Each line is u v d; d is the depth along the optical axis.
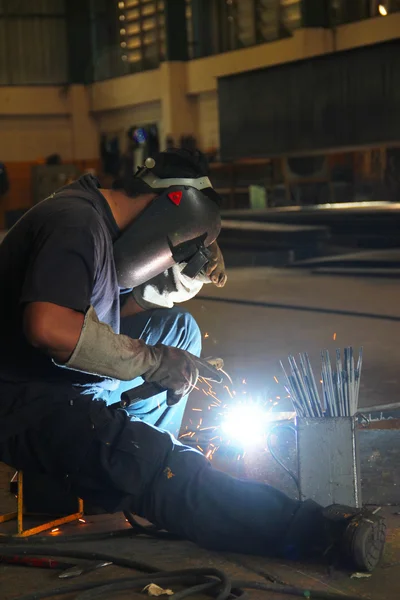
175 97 27.06
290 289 11.21
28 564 2.82
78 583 2.65
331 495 2.90
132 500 2.81
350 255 13.86
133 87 28.52
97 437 2.79
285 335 7.68
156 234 2.98
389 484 3.27
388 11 21.12
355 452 2.89
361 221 16.20
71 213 2.80
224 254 14.65
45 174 27.14
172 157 3.00
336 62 18.39
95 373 2.74
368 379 5.70
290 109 19.69
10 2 29.42
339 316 8.70
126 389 3.35
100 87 30.05
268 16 24.47
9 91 29.73
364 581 2.61
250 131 20.94
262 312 9.29
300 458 2.92
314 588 2.56
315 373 5.96
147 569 2.72
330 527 2.67
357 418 3.23
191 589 2.53
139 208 3.01
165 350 2.87
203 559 2.80
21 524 3.06
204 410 4.86
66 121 30.73
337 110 18.53
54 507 3.30
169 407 3.45
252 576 2.67
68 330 2.65
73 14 29.88
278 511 2.75
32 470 2.90
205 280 3.33
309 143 19.33
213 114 26.67
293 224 17.19
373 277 12.16
